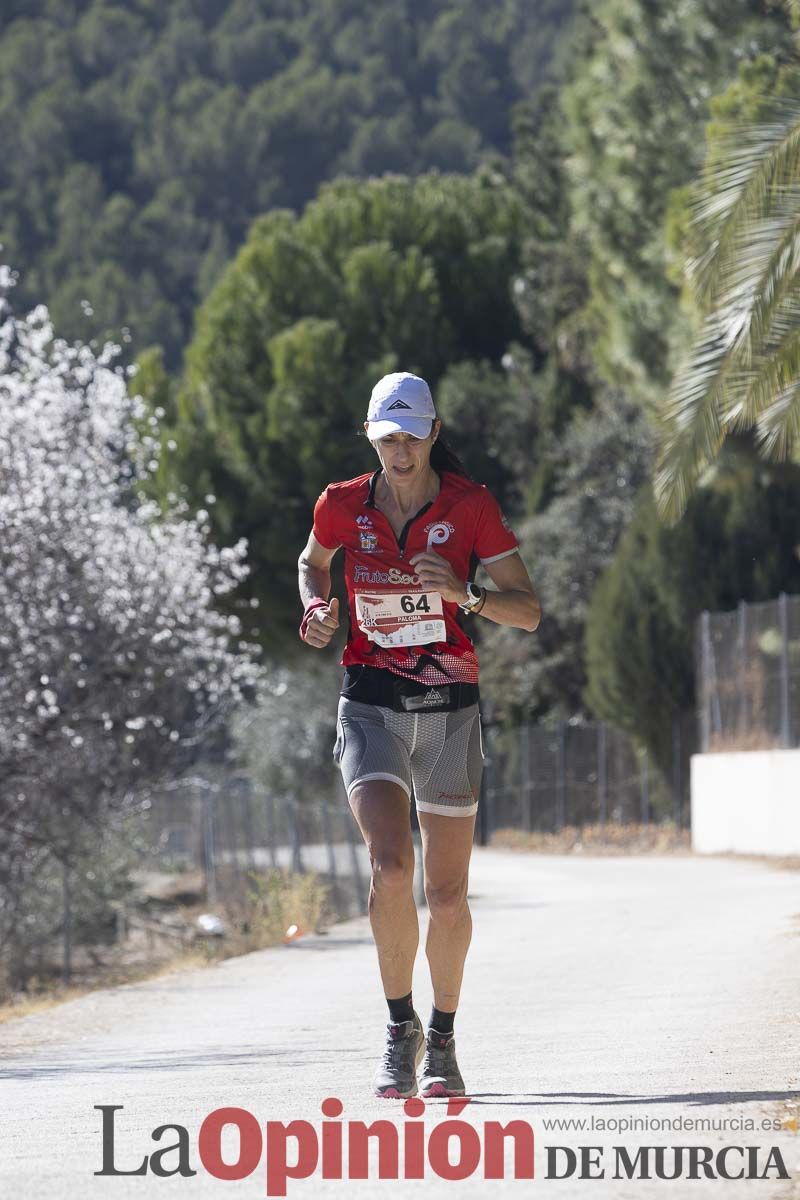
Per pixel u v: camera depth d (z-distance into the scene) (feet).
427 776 53.01
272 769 525.75
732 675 271.90
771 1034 64.23
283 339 377.09
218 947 156.87
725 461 247.70
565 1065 59.47
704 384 123.95
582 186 268.62
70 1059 74.28
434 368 403.75
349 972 111.34
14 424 172.86
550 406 384.27
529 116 422.41
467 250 418.72
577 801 349.41
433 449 53.16
